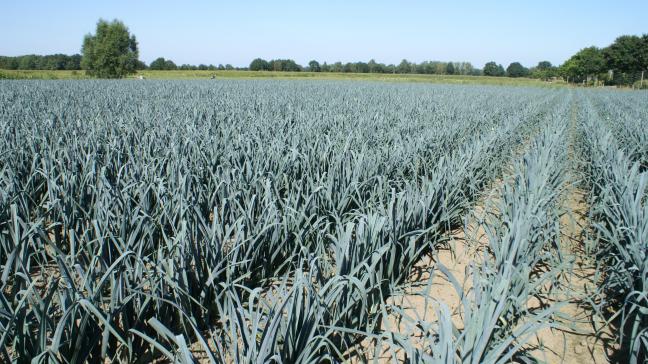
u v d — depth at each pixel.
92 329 2.45
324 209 4.12
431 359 1.98
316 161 5.76
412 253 3.56
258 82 37.47
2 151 5.42
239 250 3.30
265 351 2.01
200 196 4.21
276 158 5.39
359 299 2.79
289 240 3.78
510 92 34.53
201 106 13.12
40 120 8.95
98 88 22.08
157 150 5.99
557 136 9.02
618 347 3.10
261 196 4.28
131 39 58.38
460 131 9.92
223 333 2.98
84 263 3.30
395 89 30.23
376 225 3.25
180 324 2.93
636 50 69.50
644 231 3.47
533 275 3.82
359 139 7.13
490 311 2.19
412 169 5.75
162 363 2.76
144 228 3.42
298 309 2.32
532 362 2.42
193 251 2.98
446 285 3.88
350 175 4.91
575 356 3.02
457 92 29.27
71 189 4.07
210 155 5.84
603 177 5.87
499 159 8.13
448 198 4.59
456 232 5.06
